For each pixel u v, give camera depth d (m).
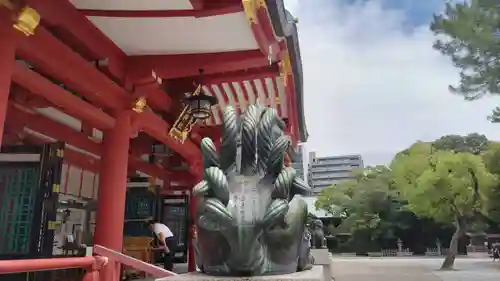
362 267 29.80
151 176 15.66
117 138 8.35
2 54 5.22
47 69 6.54
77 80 7.06
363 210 51.22
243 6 6.05
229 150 3.84
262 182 3.61
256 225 3.23
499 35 14.41
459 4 14.63
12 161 8.05
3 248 7.67
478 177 26.39
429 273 24.75
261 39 7.12
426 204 27.91
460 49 15.44
